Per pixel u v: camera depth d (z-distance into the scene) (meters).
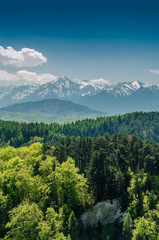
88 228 50.97
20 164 51.06
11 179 41.94
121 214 56.06
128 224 46.00
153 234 39.12
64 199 51.03
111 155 65.44
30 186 44.53
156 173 63.22
